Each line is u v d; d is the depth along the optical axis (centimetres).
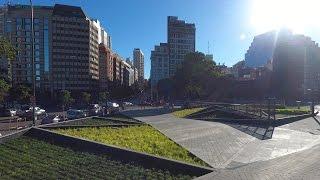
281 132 2877
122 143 1875
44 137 1953
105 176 1241
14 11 13888
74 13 14850
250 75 16538
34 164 1403
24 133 2027
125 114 4709
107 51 18562
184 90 12269
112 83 18650
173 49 19725
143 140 2050
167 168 1359
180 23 19688
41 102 13188
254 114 4094
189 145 2030
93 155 1568
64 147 1747
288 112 4875
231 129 2950
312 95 7012
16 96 8950
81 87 15000
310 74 17075
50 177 1220
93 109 6300
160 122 3491
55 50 14462
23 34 13925
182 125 3203
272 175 1365
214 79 12112
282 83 13525
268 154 1864
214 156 1741
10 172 1276
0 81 3869
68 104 10181
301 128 3238
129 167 1369
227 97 12481
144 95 19025
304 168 1510
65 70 14675
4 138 1880
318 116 4659
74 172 1291
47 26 14288
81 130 2394
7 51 3120
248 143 2228
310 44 17200
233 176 1309
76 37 14850
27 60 14000
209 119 3856
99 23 19000
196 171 1321
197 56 12131
